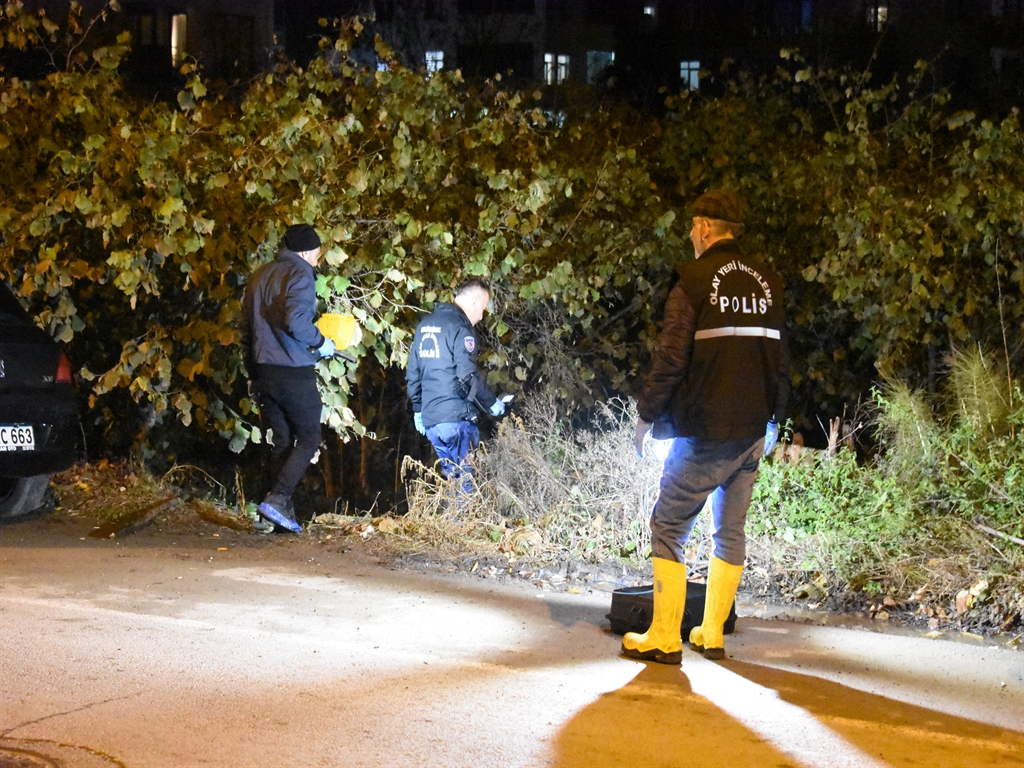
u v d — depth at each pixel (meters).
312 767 3.73
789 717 4.29
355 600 5.81
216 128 8.41
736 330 4.74
